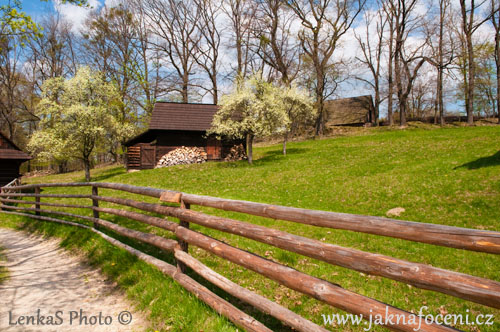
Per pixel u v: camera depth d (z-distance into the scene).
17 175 23.62
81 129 23.64
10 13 8.94
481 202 9.62
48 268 5.79
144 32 40.94
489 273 5.49
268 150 31.16
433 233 1.97
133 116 36.50
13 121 42.00
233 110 24.06
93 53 40.84
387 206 10.62
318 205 11.61
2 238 8.89
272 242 3.07
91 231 7.46
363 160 19.14
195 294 3.91
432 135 27.03
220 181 17.81
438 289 1.91
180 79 41.81
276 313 2.92
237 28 40.72
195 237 4.16
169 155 26.88
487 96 50.53
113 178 22.78
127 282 4.77
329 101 57.00
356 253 2.38
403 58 39.59
